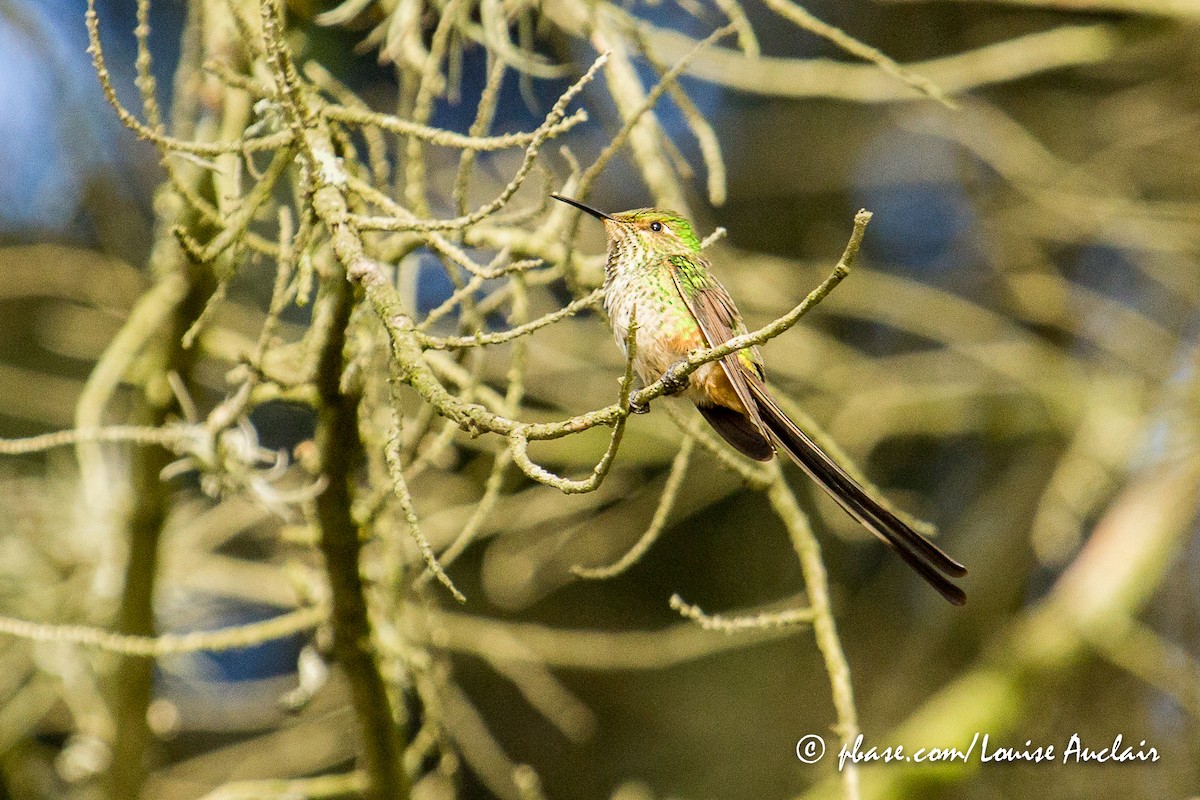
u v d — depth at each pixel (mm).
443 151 11398
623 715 12742
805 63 9188
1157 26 10188
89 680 9000
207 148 4855
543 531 12094
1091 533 12492
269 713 10984
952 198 13602
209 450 6945
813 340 11734
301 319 11805
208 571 10008
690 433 6465
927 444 13250
